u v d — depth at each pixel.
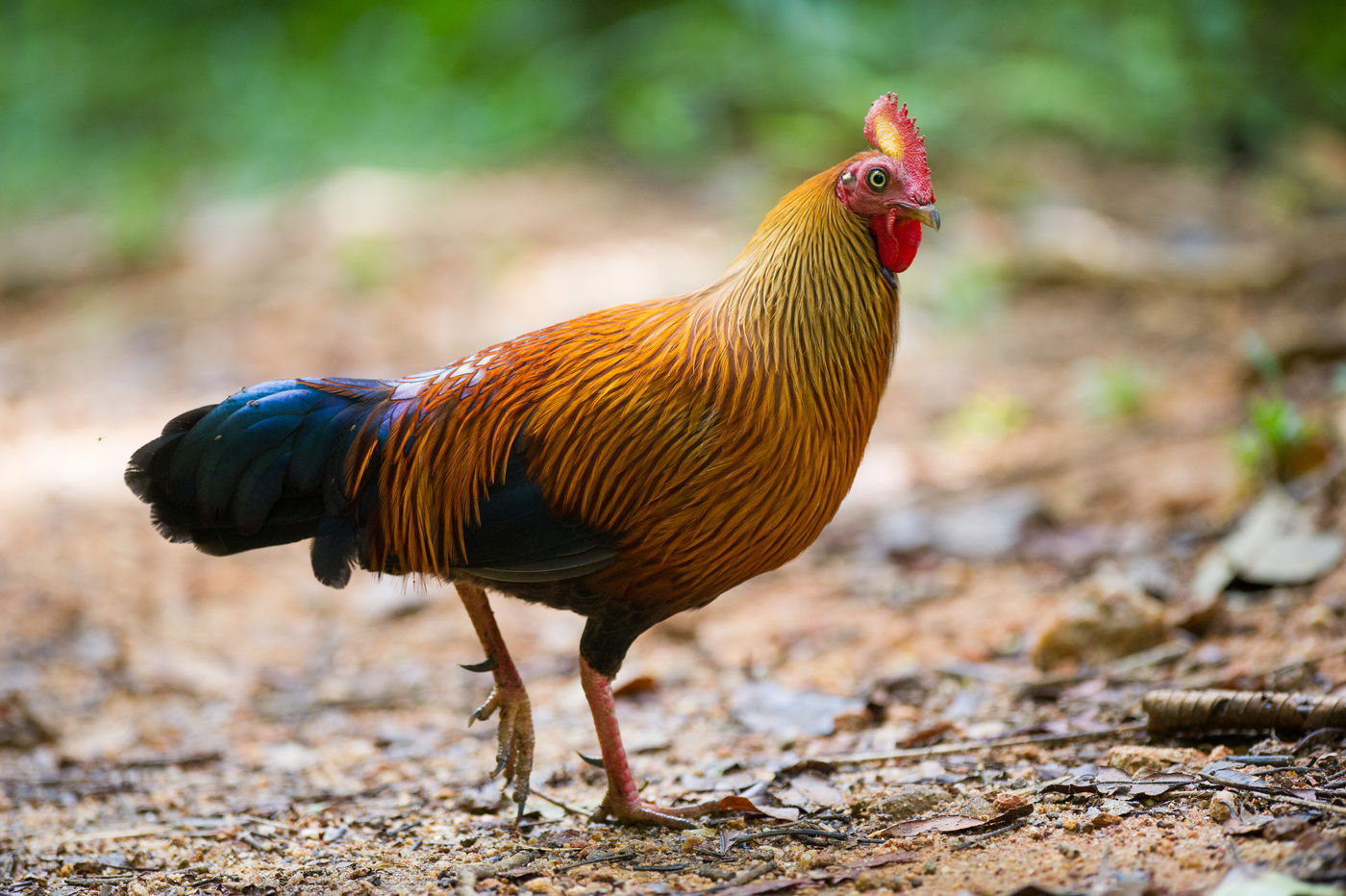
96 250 21.48
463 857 5.84
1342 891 4.32
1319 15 24.30
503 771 6.98
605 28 25.53
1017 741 6.81
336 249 19.14
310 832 6.46
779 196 19.62
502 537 5.72
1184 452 11.66
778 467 5.52
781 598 10.08
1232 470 10.85
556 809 6.46
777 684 8.23
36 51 29.16
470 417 5.78
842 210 5.64
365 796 7.05
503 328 16.27
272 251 19.73
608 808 6.15
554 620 10.34
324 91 25.08
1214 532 9.85
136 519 12.52
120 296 19.23
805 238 5.64
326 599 11.02
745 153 21.33
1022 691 7.73
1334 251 16.86
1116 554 9.92
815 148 20.67
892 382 15.05
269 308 17.70
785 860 5.46
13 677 9.39
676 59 23.05
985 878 4.98
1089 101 22.17
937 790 6.02
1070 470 11.83
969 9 24.08
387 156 23.02
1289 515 9.18
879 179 5.57
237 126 25.20
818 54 22.30
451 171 22.34
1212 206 19.53
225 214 21.67
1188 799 5.57
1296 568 8.69
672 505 5.52
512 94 23.78
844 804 6.16
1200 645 8.02
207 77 27.98
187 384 15.73
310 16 28.02
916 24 23.58
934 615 9.39
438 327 16.52
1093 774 6.04
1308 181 20.41
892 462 12.82
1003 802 5.67
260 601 10.98
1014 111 21.89
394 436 5.88
